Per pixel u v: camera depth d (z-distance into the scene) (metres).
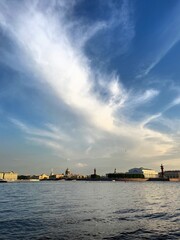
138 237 25.36
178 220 34.78
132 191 123.19
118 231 27.84
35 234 26.80
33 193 103.81
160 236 25.70
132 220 34.59
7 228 29.73
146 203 59.94
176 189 151.25
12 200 68.25
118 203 59.47
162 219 35.56
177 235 26.12
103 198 75.88
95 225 31.08
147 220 34.66
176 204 57.69
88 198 75.69
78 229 28.91
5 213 42.06
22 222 33.38
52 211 44.31
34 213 41.81
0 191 121.12
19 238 25.34
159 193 106.81
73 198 75.56
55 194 96.75
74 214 40.38
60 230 28.47
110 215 39.22
